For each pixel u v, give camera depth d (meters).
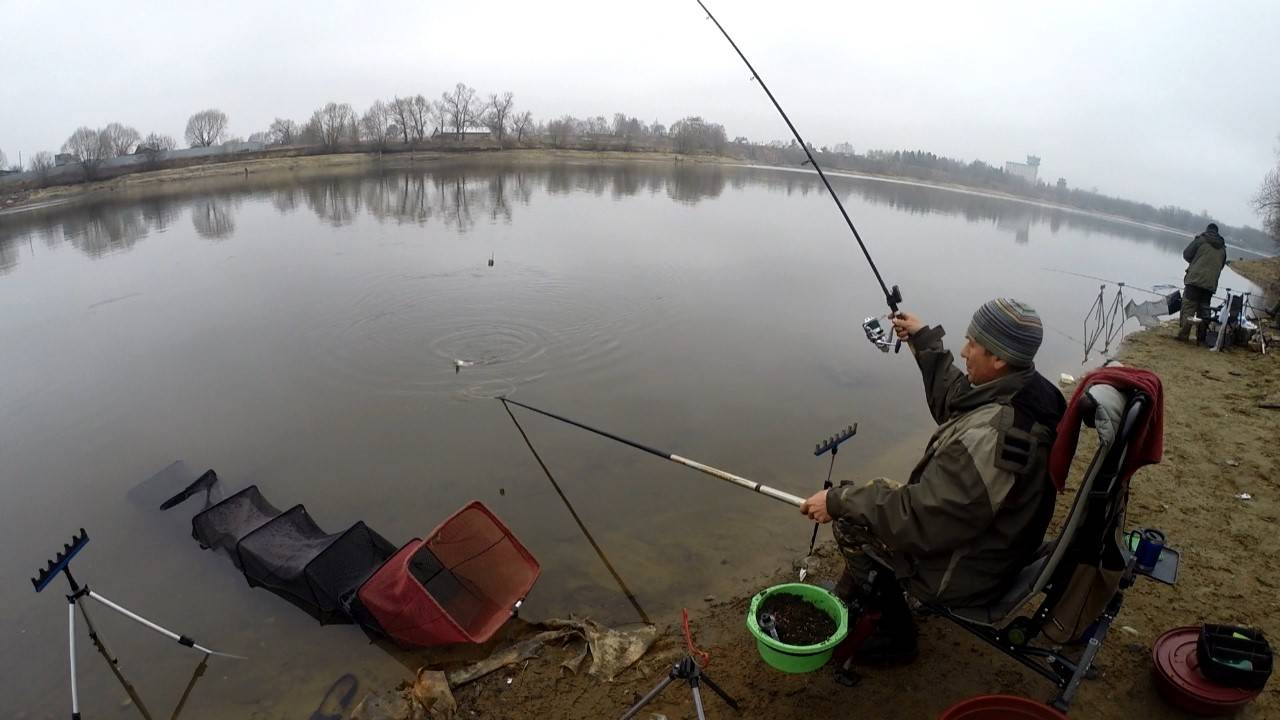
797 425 7.45
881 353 9.77
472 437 7.11
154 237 17.23
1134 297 14.84
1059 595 3.21
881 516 3.10
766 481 6.32
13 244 16.61
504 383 8.45
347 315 10.89
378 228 18.41
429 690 4.00
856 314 11.72
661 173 40.06
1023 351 3.00
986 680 3.77
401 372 8.77
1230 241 32.59
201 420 7.51
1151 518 5.31
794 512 5.83
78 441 7.13
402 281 12.85
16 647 4.70
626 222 20.36
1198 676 3.54
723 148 56.44
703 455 6.77
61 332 10.27
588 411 7.71
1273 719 3.44
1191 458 6.30
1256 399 7.82
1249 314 12.62
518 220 20.22
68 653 4.65
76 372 8.82
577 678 4.10
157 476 6.38
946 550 3.05
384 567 4.54
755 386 8.46
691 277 13.80
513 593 4.66
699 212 23.12
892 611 3.71
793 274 14.51
